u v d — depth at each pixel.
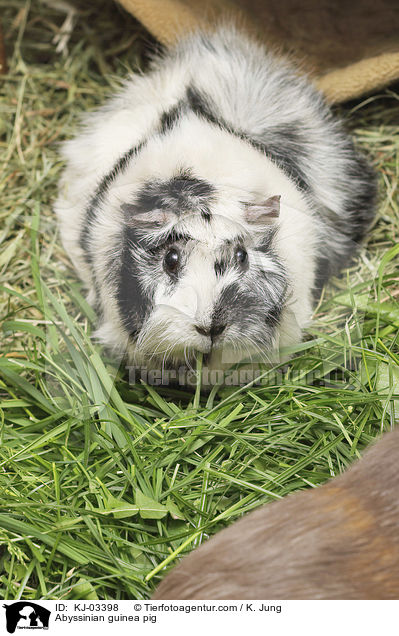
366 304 0.89
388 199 1.00
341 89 1.03
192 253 0.80
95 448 0.82
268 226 0.82
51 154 1.05
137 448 0.82
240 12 1.09
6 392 0.89
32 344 0.91
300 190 0.90
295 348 0.85
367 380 0.85
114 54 1.12
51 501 0.80
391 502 0.68
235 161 0.85
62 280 0.93
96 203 0.87
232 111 0.93
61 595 0.75
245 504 0.79
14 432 0.84
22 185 1.04
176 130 0.88
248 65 0.99
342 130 1.01
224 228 0.80
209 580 0.67
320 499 0.69
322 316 0.90
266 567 0.67
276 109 0.95
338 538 0.67
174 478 0.80
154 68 1.03
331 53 1.08
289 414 0.82
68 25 1.12
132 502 0.80
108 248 0.84
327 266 0.93
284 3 1.11
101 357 0.87
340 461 0.81
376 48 1.05
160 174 0.84
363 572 0.66
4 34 1.15
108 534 0.77
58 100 1.10
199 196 0.81
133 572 0.75
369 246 0.98
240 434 0.82
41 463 0.81
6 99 1.09
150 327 0.81
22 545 0.78
